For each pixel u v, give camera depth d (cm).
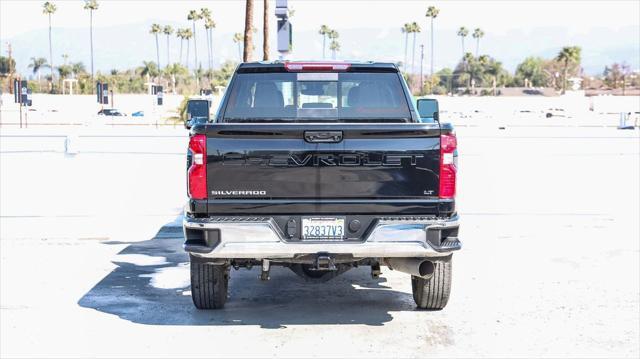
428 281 626
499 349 541
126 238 1006
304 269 635
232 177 558
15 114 8850
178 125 6306
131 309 655
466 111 11606
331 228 560
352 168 558
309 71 640
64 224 1121
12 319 622
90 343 558
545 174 1875
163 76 17900
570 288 725
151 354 532
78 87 14988
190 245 562
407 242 557
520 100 11856
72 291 718
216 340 566
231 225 554
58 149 2789
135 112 9288
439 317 629
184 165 2117
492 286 736
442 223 559
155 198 1421
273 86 642
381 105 641
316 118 638
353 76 643
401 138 559
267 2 3186
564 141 3484
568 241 979
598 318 620
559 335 575
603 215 1208
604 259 862
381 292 722
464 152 2673
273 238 554
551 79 19312
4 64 18125
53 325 605
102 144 3133
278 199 559
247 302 682
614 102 11188
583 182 1703
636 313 635
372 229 557
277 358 524
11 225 1114
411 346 550
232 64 17500
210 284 627
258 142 556
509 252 907
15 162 2230
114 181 1712
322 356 528
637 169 2017
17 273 796
